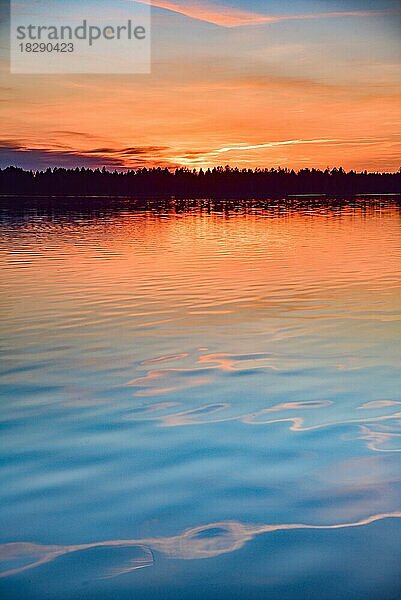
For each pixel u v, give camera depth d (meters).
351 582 2.71
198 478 3.67
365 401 4.98
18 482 3.63
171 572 2.79
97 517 3.24
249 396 5.11
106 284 10.69
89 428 4.46
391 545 2.98
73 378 5.62
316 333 7.20
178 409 4.83
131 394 5.18
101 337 7.08
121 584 2.71
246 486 3.57
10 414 4.75
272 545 2.98
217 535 3.07
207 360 6.16
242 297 9.44
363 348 6.54
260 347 6.62
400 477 3.67
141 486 3.58
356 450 4.05
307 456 3.97
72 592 2.67
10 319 8.01
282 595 2.63
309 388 5.30
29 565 2.85
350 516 3.24
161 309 8.57
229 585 2.70
